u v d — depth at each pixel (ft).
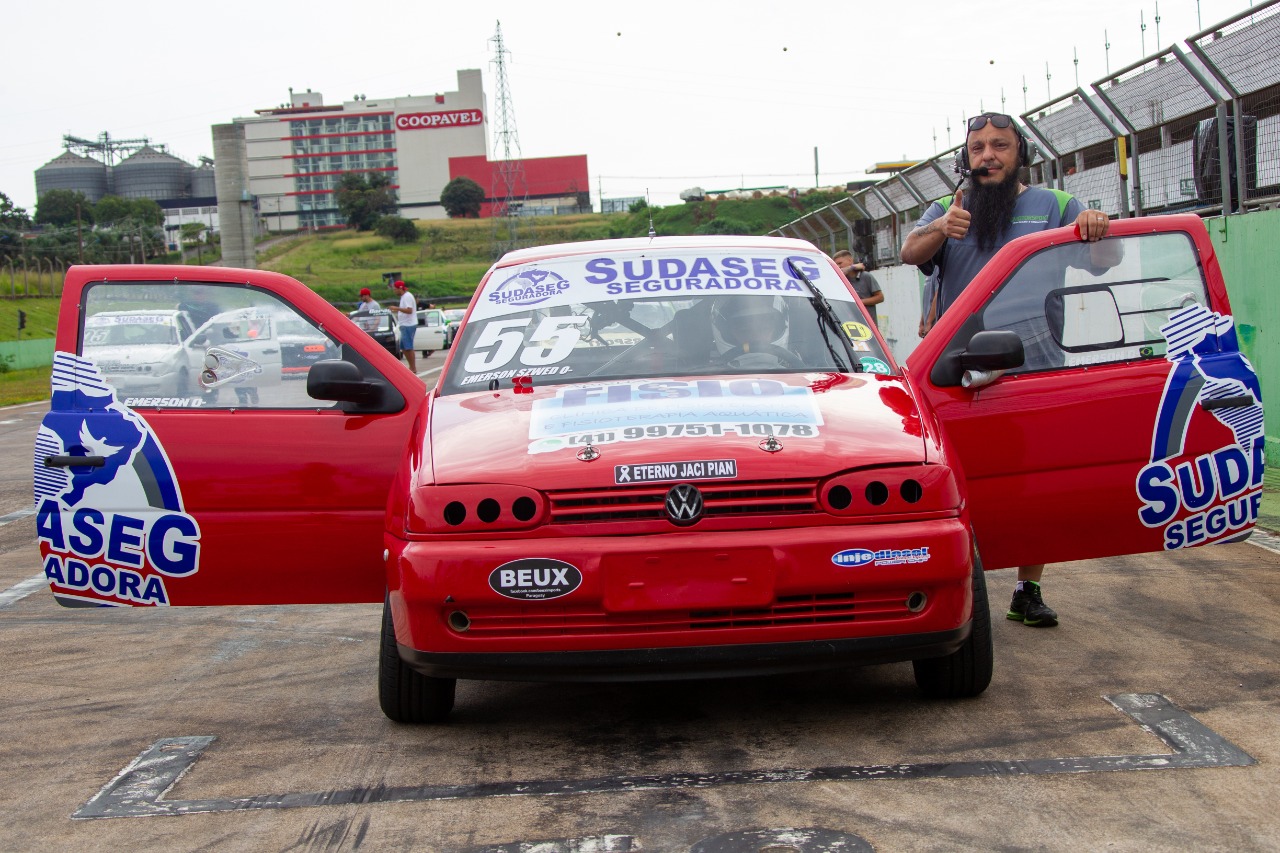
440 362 105.09
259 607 20.43
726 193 289.94
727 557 11.70
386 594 13.34
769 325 15.20
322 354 14.79
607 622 11.80
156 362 14.64
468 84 606.14
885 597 11.99
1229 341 14.66
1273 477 28.07
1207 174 30.50
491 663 11.93
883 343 15.37
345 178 531.50
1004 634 16.52
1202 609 17.39
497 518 11.94
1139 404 14.34
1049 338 14.82
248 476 14.35
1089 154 35.81
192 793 11.83
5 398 86.69
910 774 11.32
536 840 10.21
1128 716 12.73
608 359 14.76
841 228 64.69
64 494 14.46
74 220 551.18
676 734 12.97
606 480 11.90
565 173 586.86
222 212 191.31
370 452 14.43
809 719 13.25
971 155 17.10
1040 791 10.76
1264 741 11.81
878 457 12.18
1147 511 14.42
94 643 18.38
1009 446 14.25
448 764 12.31
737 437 12.34
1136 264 14.84
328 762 12.54
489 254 441.68
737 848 9.81
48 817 11.39
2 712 14.96
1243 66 27.91
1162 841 9.61
